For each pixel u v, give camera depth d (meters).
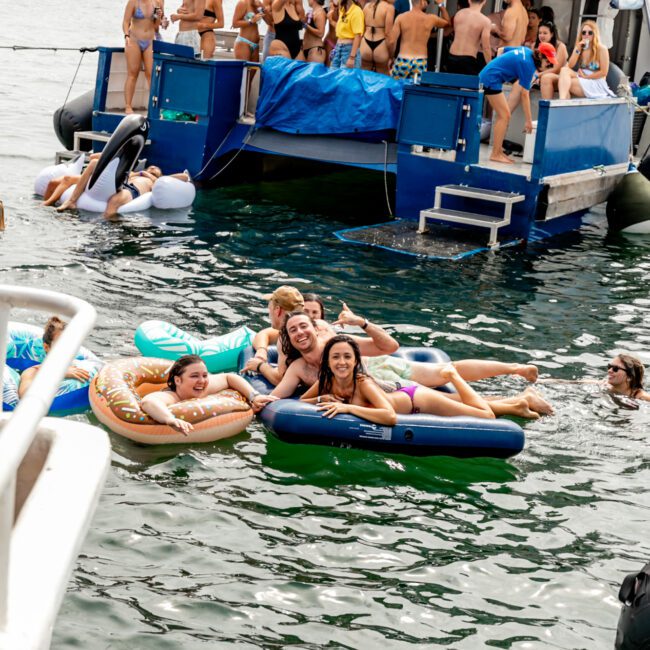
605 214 19.64
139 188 18.12
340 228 17.28
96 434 3.89
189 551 7.09
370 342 10.13
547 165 16.41
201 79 18.98
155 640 5.99
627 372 10.30
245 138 19.34
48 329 9.59
